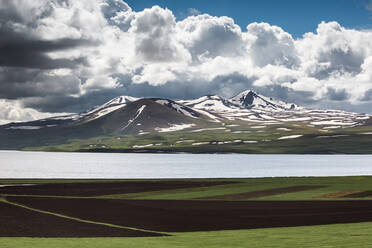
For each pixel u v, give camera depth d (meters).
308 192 85.75
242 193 86.38
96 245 34.50
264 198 78.19
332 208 61.81
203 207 65.44
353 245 32.81
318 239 36.31
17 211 61.09
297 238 37.22
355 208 61.47
